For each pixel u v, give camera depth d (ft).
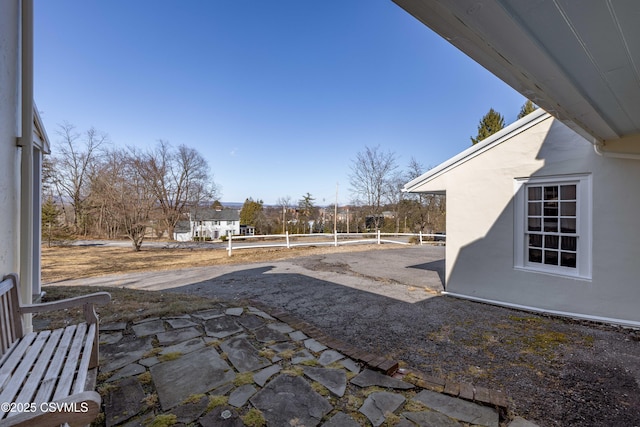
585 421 6.49
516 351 10.09
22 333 7.46
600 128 10.02
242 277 22.56
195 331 10.52
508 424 6.25
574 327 12.39
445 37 4.70
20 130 9.36
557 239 14.03
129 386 7.04
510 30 4.42
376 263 29.66
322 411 6.29
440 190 18.52
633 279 12.03
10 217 8.32
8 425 3.39
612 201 12.44
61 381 5.39
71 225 88.07
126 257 44.42
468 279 16.71
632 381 8.25
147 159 77.36
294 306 14.99
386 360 8.45
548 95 7.08
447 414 6.29
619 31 4.61
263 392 6.94
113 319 11.43
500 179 15.65
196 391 6.91
